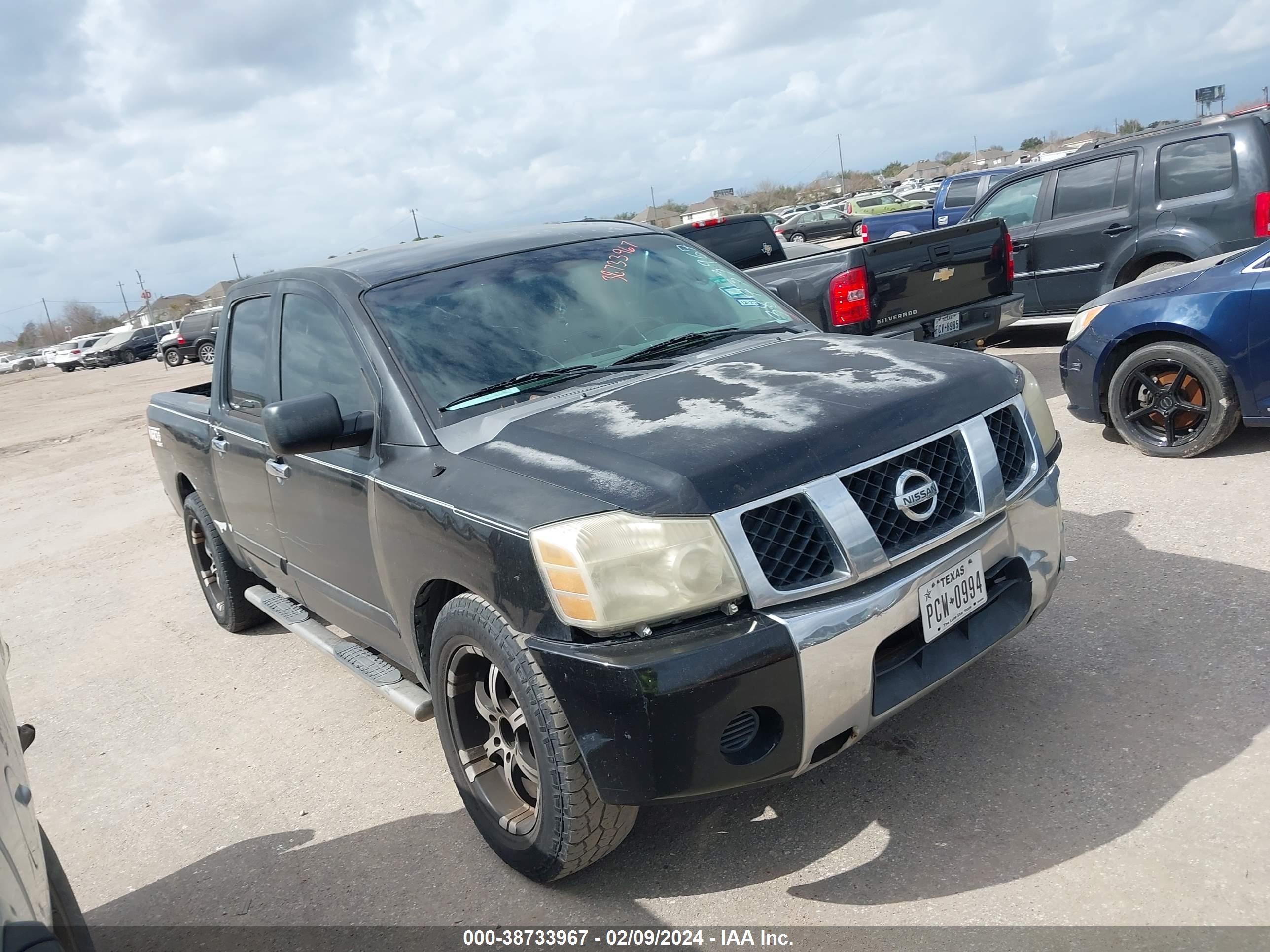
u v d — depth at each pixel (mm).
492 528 2609
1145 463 5609
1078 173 8297
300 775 3902
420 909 2914
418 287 3521
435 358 3264
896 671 2613
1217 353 5285
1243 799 2688
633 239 4059
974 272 6926
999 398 2947
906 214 19359
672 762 2367
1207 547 4301
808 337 3584
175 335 32781
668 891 2773
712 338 3553
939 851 2721
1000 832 2748
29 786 2189
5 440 17359
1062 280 8469
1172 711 3152
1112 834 2654
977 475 2744
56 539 9023
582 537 2406
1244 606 3725
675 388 3006
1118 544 4516
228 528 4941
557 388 3174
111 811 3912
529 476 2660
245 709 4641
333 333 3582
